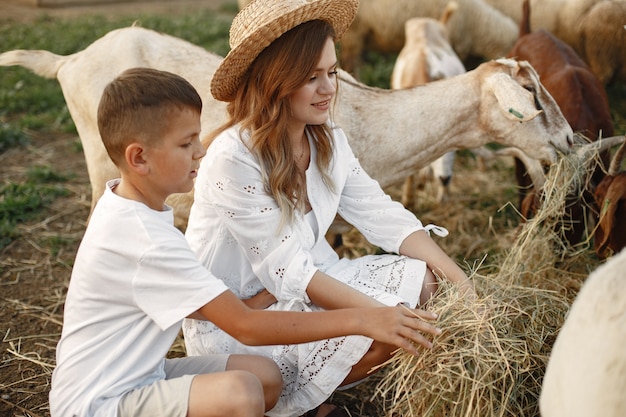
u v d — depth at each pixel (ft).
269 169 8.33
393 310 7.29
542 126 11.23
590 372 5.70
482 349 7.84
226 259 8.76
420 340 7.21
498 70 11.34
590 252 12.50
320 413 8.89
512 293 9.10
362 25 23.86
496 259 13.21
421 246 9.12
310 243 8.68
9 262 13.51
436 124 11.47
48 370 10.52
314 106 8.25
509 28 22.88
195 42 30.40
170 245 7.05
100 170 12.08
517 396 8.20
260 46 7.91
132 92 6.94
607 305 5.81
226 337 8.54
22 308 12.12
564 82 14.25
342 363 8.09
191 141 7.24
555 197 11.26
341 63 24.45
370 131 11.44
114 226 7.08
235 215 8.28
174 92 6.98
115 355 7.20
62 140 19.76
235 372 7.25
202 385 7.16
